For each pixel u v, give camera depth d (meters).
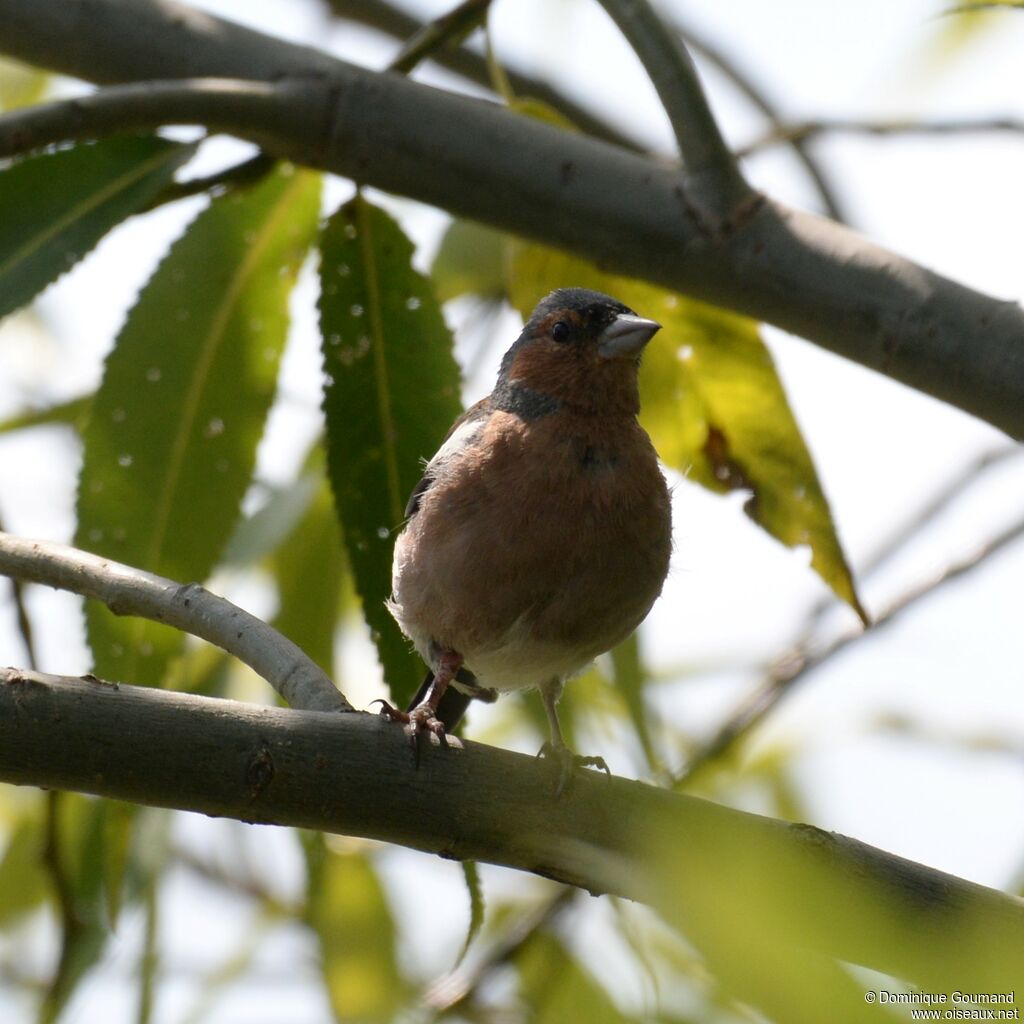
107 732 6.14
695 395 9.38
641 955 8.02
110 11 8.66
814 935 3.00
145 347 9.03
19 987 11.45
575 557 8.70
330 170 8.43
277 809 6.32
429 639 9.16
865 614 9.21
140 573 6.97
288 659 6.62
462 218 8.52
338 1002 10.57
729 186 8.05
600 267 8.41
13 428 11.28
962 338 7.62
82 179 8.14
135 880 9.46
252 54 8.48
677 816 6.63
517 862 6.63
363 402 9.00
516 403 9.07
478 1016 10.16
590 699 10.99
